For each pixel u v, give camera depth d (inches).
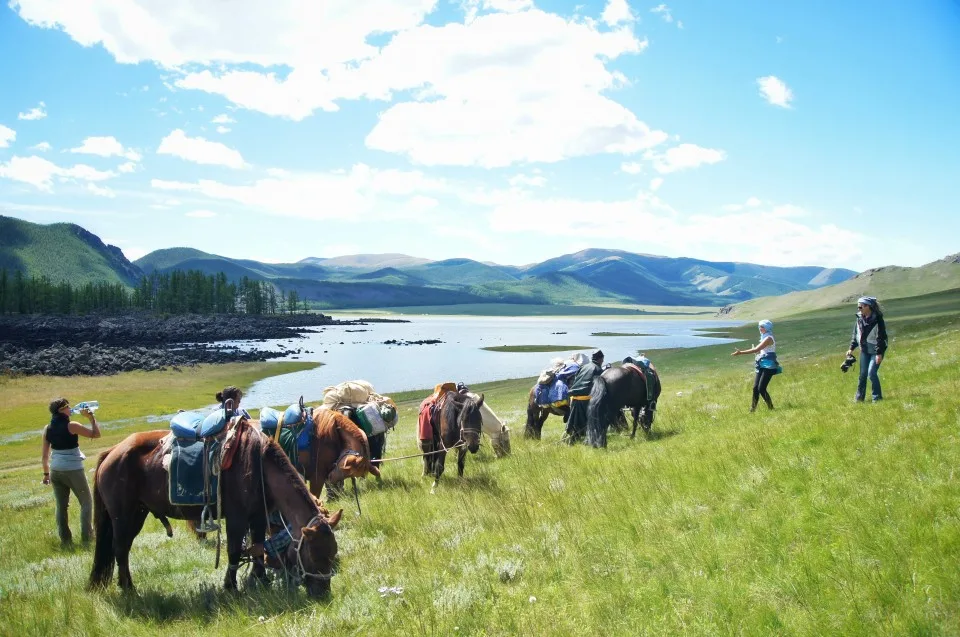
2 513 665.6
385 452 745.0
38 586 335.0
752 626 195.2
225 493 304.8
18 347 3991.1
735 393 830.5
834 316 4702.3
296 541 292.4
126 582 318.0
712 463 389.4
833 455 346.0
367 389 570.6
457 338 5743.1
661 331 6835.6
